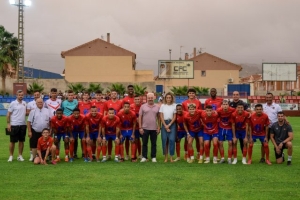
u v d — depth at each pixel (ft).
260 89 287.07
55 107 45.55
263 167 39.32
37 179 33.24
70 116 43.37
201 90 189.37
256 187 30.58
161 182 32.22
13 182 32.12
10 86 201.98
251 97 152.05
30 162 42.29
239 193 28.76
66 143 43.11
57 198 27.32
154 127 43.11
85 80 240.32
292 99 148.77
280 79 205.67
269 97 44.65
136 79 242.17
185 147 45.19
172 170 37.45
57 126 42.55
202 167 39.22
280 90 256.52
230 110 41.50
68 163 41.65
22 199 27.07
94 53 240.32
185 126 42.70
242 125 41.75
